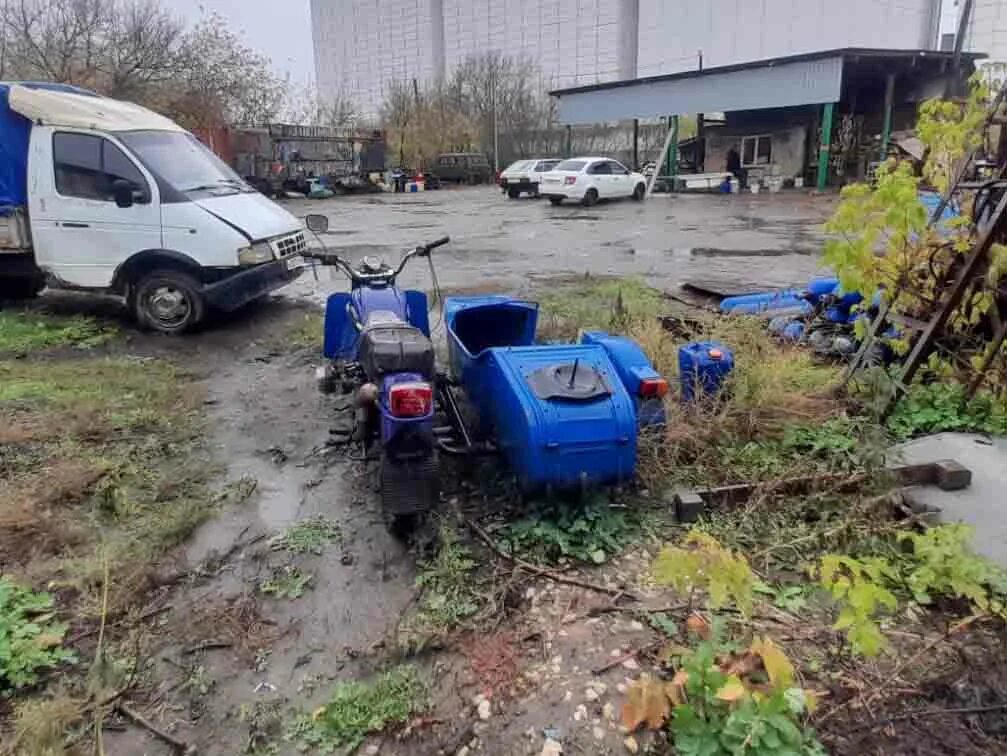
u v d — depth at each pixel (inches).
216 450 174.4
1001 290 163.9
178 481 156.5
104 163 268.8
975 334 176.2
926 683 94.0
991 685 93.4
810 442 157.9
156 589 119.6
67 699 94.0
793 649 100.5
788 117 1105.4
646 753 85.3
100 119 270.4
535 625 108.3
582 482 125.7
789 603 110.2
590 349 143.8
